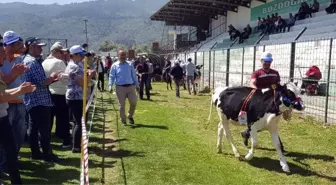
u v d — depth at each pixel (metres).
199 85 22.97
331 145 8.66
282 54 16.48
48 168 6.78
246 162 7.44
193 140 9.22
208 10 40.75
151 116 12.91
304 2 24.75
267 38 25.61
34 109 6.75
